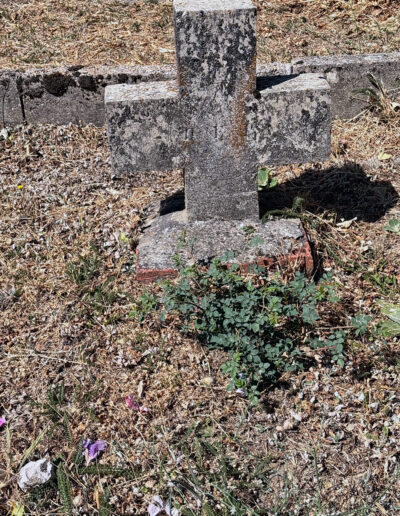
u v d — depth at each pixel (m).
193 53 3.76
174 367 3.56
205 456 3.16
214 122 3.95
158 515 2.96
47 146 5.36
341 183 4.79
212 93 3.87
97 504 2.96
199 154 4.02
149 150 3.99
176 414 3.34
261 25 6.60
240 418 3.30
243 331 3.46
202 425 3.28
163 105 3.89
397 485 3.06
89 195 4.86
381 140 5.21
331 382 3.47
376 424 3.27
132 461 3.13
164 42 6.35
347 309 3.84
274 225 4.18
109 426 3.28
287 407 3.37
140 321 3.66
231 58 3.79
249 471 3.10
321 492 3.02
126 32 6.54
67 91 5.42
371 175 4.87
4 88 5.38
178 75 3.82
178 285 3.62
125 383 3.49
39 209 4.71
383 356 3.55
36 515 2.94
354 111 5.54
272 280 3.74
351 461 3.15
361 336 3.68
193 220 4.21
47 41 6.39
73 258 4.25
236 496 2.99
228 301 3.51
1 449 3.20
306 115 3.96
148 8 6.97
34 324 3.84
